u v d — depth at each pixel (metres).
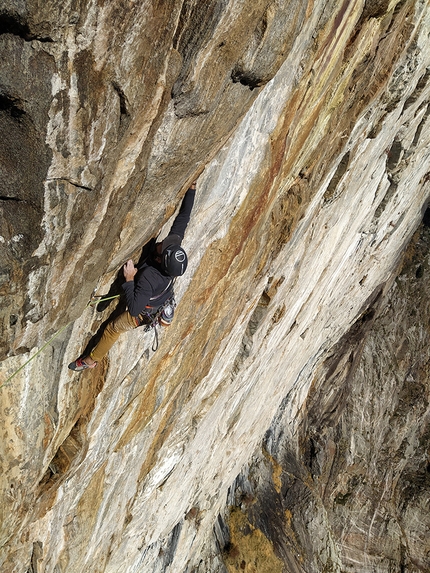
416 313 35.00
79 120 3.13
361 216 15.86
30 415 5.07
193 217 5.99
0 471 5.14
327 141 8.82
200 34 3.44
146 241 5.07
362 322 31.03
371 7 6.76
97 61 2.96
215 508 20.28
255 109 5.52
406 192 19.12
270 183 7.44
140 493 11.18
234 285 9.05
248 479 24.53
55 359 5.03
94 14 2.74
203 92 3.89
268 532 23.67
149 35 3.14
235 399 14.85
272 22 3.97
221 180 5.86
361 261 20.48
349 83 8.09
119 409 7.32
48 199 3.38
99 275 4.60
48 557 7.82
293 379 23.50
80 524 8.45
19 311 3.90
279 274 11.49
